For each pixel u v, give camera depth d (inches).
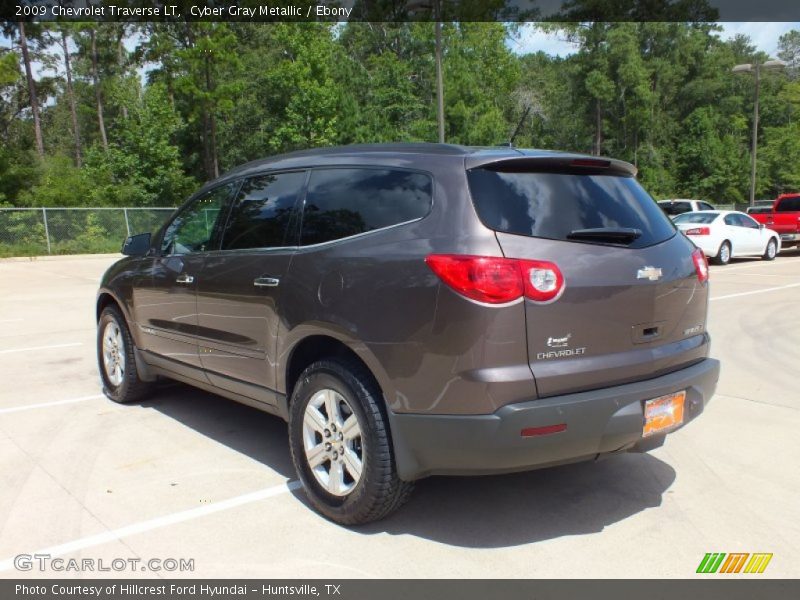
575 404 122.6
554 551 131.6
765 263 812.6
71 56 2068.2
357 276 136.2
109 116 2309.3
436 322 122.8
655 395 133.1
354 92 1733.5
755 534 138.8
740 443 192.4
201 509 149.6
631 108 2244.1
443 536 137.6
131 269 219.8
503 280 120.0
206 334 182.9
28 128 1813.5
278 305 153.6
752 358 301.0
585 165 143.2
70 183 1311.5
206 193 197.3
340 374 138.3
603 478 168.4
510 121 2207.2
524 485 164.2
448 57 1787.6
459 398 121.2
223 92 1504.7
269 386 162.2
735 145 2363.4
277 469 173.3
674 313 143.9
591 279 128.5
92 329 391.9
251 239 171.5
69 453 183.9
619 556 129.9
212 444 191.6
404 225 134.7
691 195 2331.4
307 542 135.0
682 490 160.7
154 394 243.4
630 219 143.3
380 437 132.1
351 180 150.9
